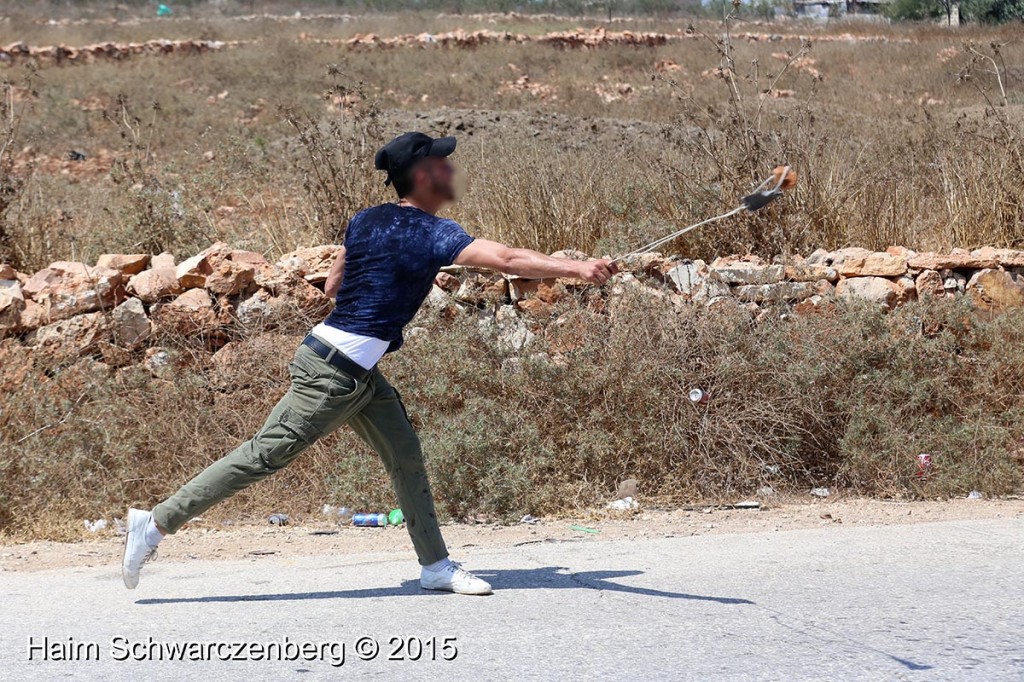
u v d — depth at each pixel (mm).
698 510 13062
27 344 13883
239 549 11180
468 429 13047
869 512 12828
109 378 13438
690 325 14430
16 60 57125
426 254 8383
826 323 14648
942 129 22016
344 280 8602
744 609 8789
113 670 7430
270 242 16828
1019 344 15102
